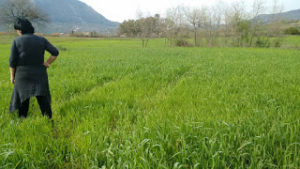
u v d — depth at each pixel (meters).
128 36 81.31
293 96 4.34
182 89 5.30
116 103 4.16
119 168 2.07
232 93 5.03
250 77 6.81
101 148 2.44
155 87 5.71
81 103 4.25
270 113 3.28
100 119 3.28
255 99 4.34
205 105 4.03
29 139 2.62
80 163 2.30
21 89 3.31
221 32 44.38
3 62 11.62
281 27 38.78
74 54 18.36
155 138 2.52
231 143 2.41
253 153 2.19
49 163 2.29
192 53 19.25
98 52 21.17
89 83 6.23
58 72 8.29
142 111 3.74
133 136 2.55
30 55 3.28
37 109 4.01
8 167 2.15
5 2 47.19
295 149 2.16
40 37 3.48
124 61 12.08
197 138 2.49
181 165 1.96
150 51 22.33
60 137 2.89
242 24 41.66
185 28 46.69
